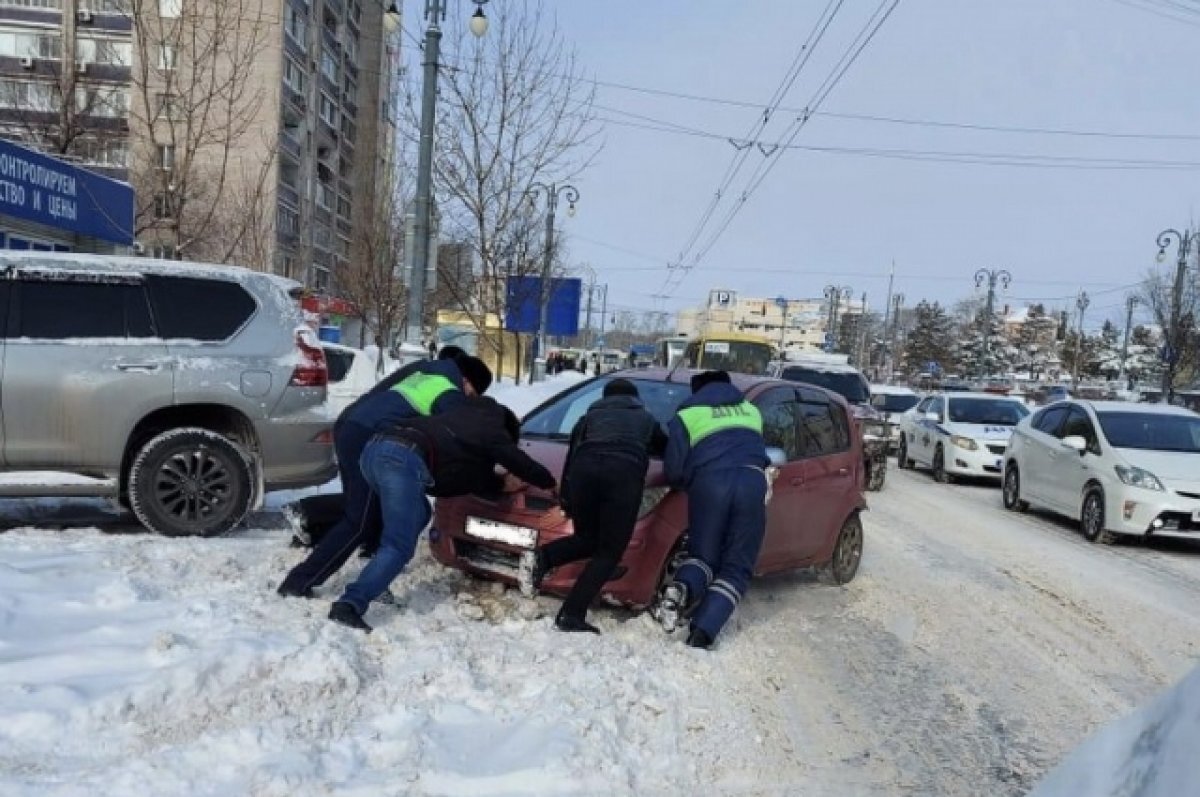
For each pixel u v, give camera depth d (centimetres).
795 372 1755
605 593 544
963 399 1700
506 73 1708
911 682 518
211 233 1884
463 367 562
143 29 1327
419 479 505
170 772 334
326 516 614
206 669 388
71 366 636
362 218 3203
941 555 895
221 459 673
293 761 346
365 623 483
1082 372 7700
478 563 568
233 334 688
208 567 566
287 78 4016
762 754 409
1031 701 501
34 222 1402
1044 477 1167
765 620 610
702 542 534
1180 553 995
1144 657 591
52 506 782
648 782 370
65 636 437
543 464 579
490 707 412
